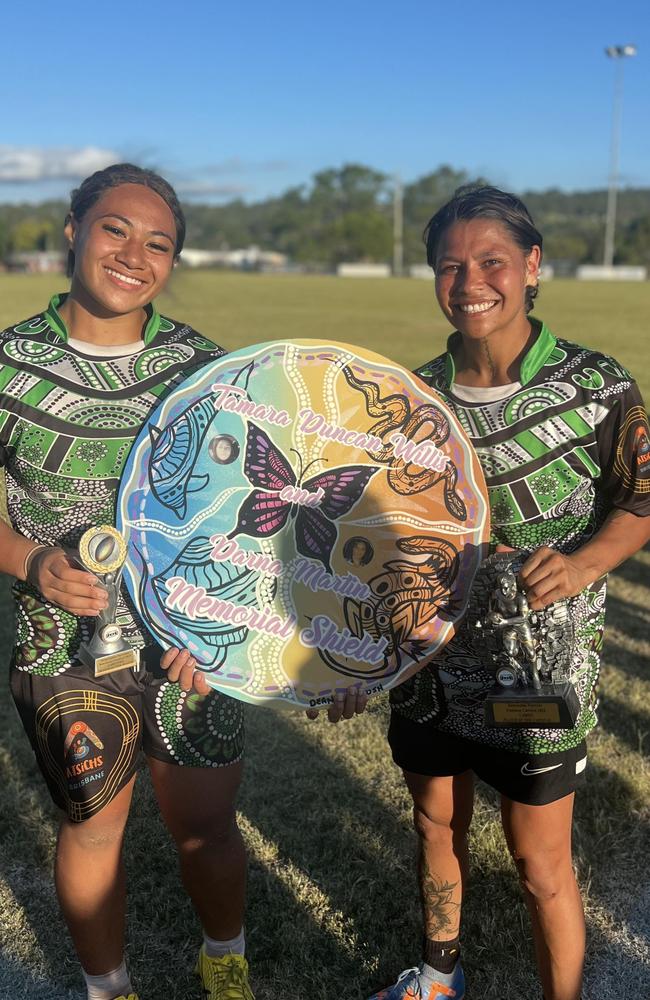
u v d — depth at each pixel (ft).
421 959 7.03
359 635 5.95
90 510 5.92
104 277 5.74
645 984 7.07
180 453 5.81
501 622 5.42
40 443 5.77
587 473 5.77
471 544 5.84
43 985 7.21
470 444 5.78
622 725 11.03
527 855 6.00
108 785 5.98
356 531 5.91
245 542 5.86
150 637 6.11
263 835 8.99
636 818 9.14
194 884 6.41
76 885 6.08
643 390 36.27
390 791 9.77
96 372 5.88
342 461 5.90
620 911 7.86
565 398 5.67
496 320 5.65
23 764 10.38
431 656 5.94
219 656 5.91
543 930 6.07
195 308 87.71
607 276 232.73
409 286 155.84
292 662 5.97
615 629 14.06
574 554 5.65
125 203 5.71
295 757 10.46
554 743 5.75
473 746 6.18
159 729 6.12
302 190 463.83
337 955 7.39
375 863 8.54
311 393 5.89
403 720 6.36
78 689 5.89
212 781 6.18
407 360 47.26
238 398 5.87
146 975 7.23
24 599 5.91
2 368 5.81
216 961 6.68
